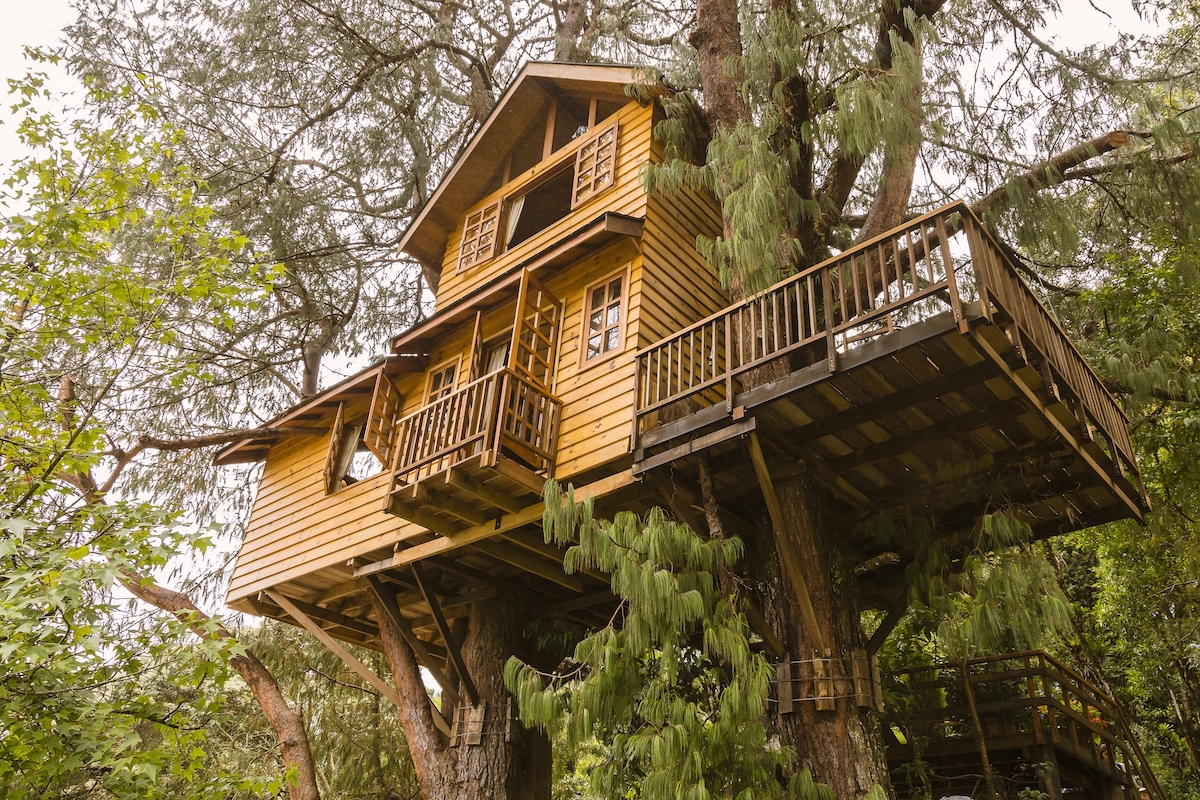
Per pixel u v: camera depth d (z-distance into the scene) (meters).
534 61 10.34
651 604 4.95
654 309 7.87
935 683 8.35
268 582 9.71
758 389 5.81
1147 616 10.04
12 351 5.66
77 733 4.62
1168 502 8.77
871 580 8.11
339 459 9.84
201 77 12.17
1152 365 7.25
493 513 7.61
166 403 11.90
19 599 4.21
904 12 7.07
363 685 11.99
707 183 7.87
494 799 7.78
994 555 5.89
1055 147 8.73
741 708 4.83
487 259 10.32
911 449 6.18
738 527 7.27
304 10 12.80
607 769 5.03
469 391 7.79
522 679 5.27
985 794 7.97
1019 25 8.79
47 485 5.31
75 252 6.01
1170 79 8.82
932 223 5.34
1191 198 8.03
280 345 13.55
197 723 7.03
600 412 7.38
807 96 7.86
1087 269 9.93
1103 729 8.62
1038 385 5.61
